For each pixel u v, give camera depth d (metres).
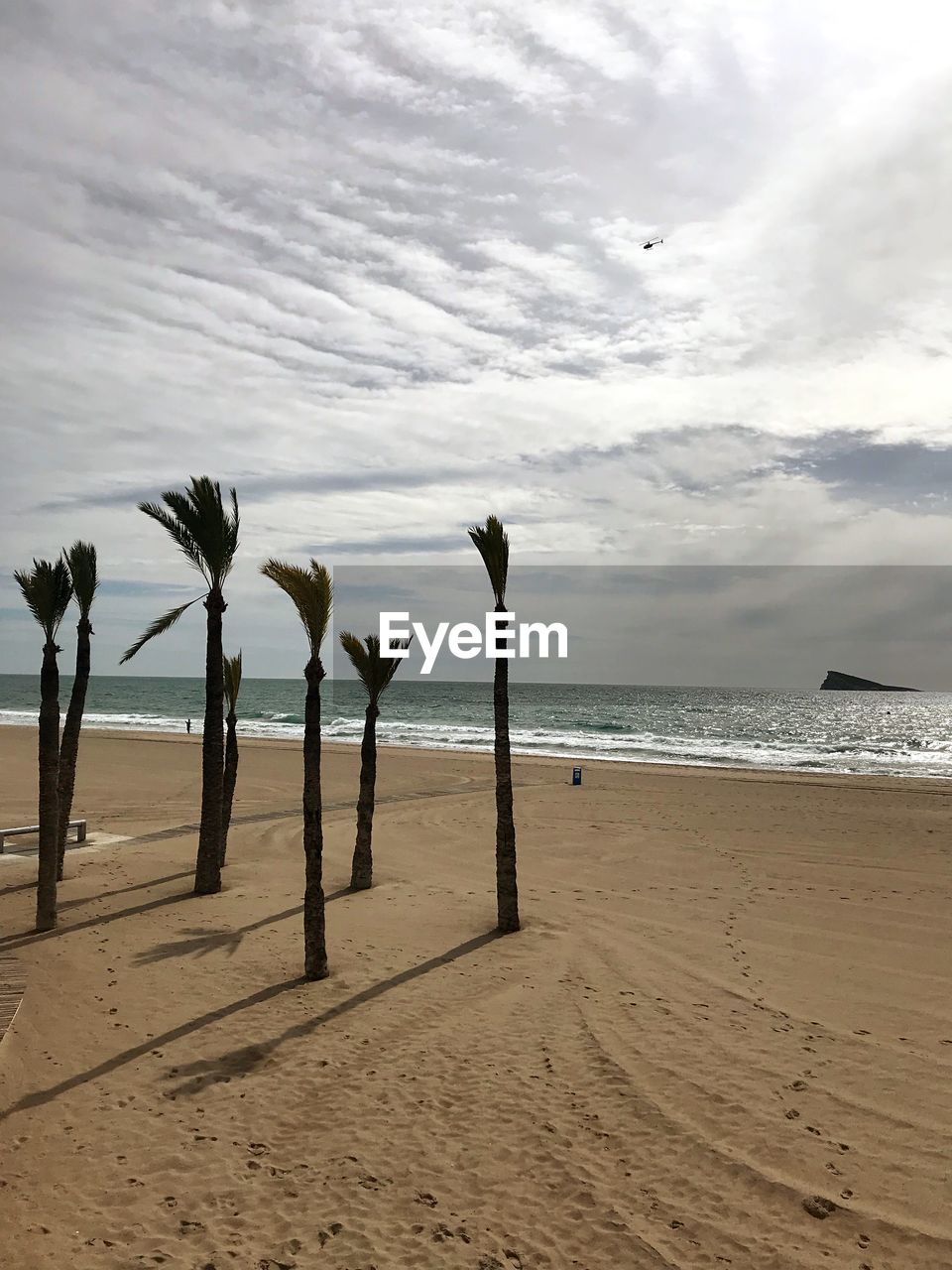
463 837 18.36
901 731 74.31
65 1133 6.05
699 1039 7.62
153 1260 4.71
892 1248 4.81
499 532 11.21
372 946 10.38
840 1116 6.24
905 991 8.91
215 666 13.13
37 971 9.33
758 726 77.19
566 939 10.72
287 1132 6.07
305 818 9.38
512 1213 5.15
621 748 45.28
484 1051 7.38
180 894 12.95
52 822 11.08
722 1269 4.66
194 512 12.43
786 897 13.02
